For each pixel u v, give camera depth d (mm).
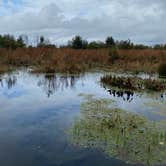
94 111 12039
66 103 13812
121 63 31438
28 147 8203
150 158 7414
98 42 52500
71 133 9336
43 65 29062
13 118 11227
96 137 8938
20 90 17812
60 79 23000
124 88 18125
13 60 33156
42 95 16078
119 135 9039
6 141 8672
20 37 52562
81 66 28891
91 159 7395
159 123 10266
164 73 23062
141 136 8938
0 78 23172
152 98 14992
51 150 7977
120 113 11586
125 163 7152
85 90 17781
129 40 49781
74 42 49719
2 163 7195
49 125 10250
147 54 35125
